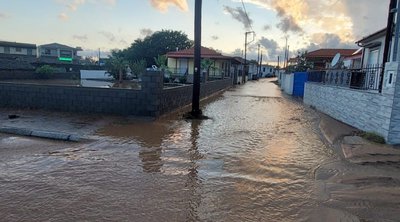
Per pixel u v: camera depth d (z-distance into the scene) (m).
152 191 4.22
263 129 9.06
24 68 30.27
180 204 3.85
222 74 33.47
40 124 8.43
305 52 34.41
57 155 5.74
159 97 10.20
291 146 7.02
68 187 4.26
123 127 8.50
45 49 66.94
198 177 4.82
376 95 7.53
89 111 10.39
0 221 3.31
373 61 15.64
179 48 52.56
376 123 7.51
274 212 3.72
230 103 16.56
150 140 7.16
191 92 14.45
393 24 9.20
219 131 8.53
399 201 4.04
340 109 10.87
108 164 5.30
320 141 7.59
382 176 4.92
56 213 3.52
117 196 4.02
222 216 3.58
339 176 5.00
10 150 6.00
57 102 10.62
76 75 33.69
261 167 5.42
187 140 7.31
